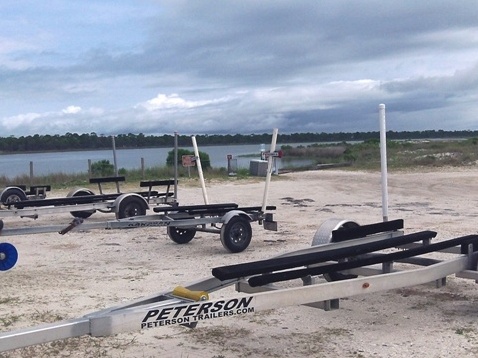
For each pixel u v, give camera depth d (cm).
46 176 2728
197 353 517
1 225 820
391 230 689
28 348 527
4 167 3541
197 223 1005
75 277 818
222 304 437
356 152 4469
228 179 2552
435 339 544
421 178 2436
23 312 646
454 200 1706
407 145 5041
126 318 405
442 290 712
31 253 1016
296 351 518
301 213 1484
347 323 595
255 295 454
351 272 614
